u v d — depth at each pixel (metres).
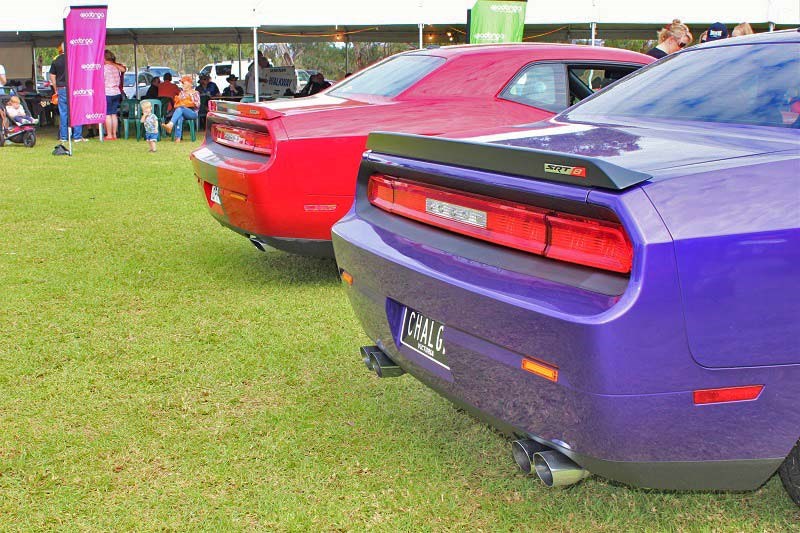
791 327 2.01
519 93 5.37
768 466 2.13
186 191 9.21
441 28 21.75
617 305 1.91
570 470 2.18
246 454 2.84
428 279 2.38
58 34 22.77
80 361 3.73
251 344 4.00
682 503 2.57
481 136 2.69
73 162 12.05
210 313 4.52
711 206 1.98
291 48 44.16
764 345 2.00
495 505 2.53
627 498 2.59
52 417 3.11
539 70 5.48
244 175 4.67
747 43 3.05
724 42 3.18
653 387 1.95
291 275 5.42
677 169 2.05
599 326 1.90
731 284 1.95
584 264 2.05
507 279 2.18
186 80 16.45
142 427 3.04
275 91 20.12
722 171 2.05
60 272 5.36
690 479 2.13
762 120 2.58
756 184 2.04
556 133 2.66
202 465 2.76
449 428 3.08
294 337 4.12
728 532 2.40
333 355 3.87
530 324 2.05
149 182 9.90
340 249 2.94
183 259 5.82
